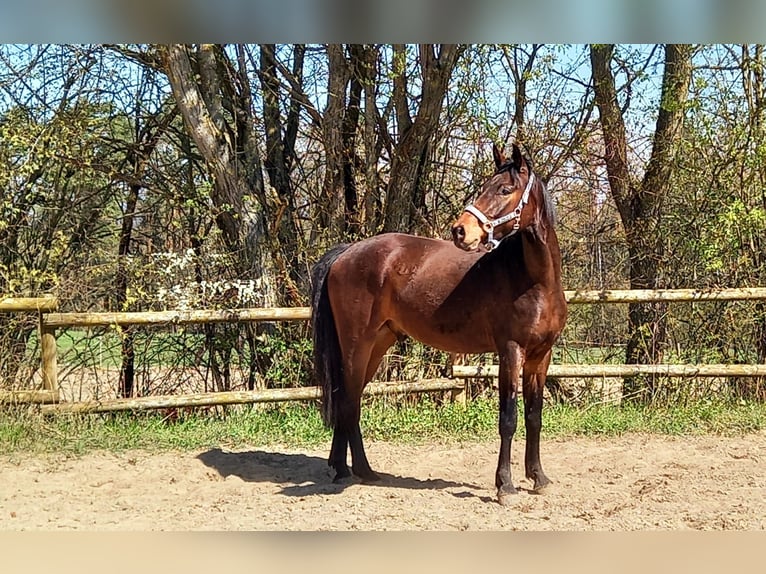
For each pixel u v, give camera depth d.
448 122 9.16
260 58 9.65
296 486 5.52
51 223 8.91
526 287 4.91
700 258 8.64
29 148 8.20
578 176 9.64
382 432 7.11
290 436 7.05
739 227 8.26
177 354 8.63
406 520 4.57
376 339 5.66
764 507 4.77
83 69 9.11
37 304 6.99
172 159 9.84
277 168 9.75
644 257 9.02
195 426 7.30
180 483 5.59
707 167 8.83
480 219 4.63
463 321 5.20
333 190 9.27
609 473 5.71
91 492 5.30
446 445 6.78
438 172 9.59
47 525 4.49
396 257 5.48
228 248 8.84
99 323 7.14
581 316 9.09
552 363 8.91
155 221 9.66
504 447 5.00
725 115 8.66
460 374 7.63
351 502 4.99
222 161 8.59
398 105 9.04
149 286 8.36
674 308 8.69
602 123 9.36
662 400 8.10
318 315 5.66
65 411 7.03
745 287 8.36
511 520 4.54
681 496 5.03
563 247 9.34
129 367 8.48
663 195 9.23
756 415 7.59
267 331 8.40
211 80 8.85
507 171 4.77
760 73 8.63
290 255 9.23
